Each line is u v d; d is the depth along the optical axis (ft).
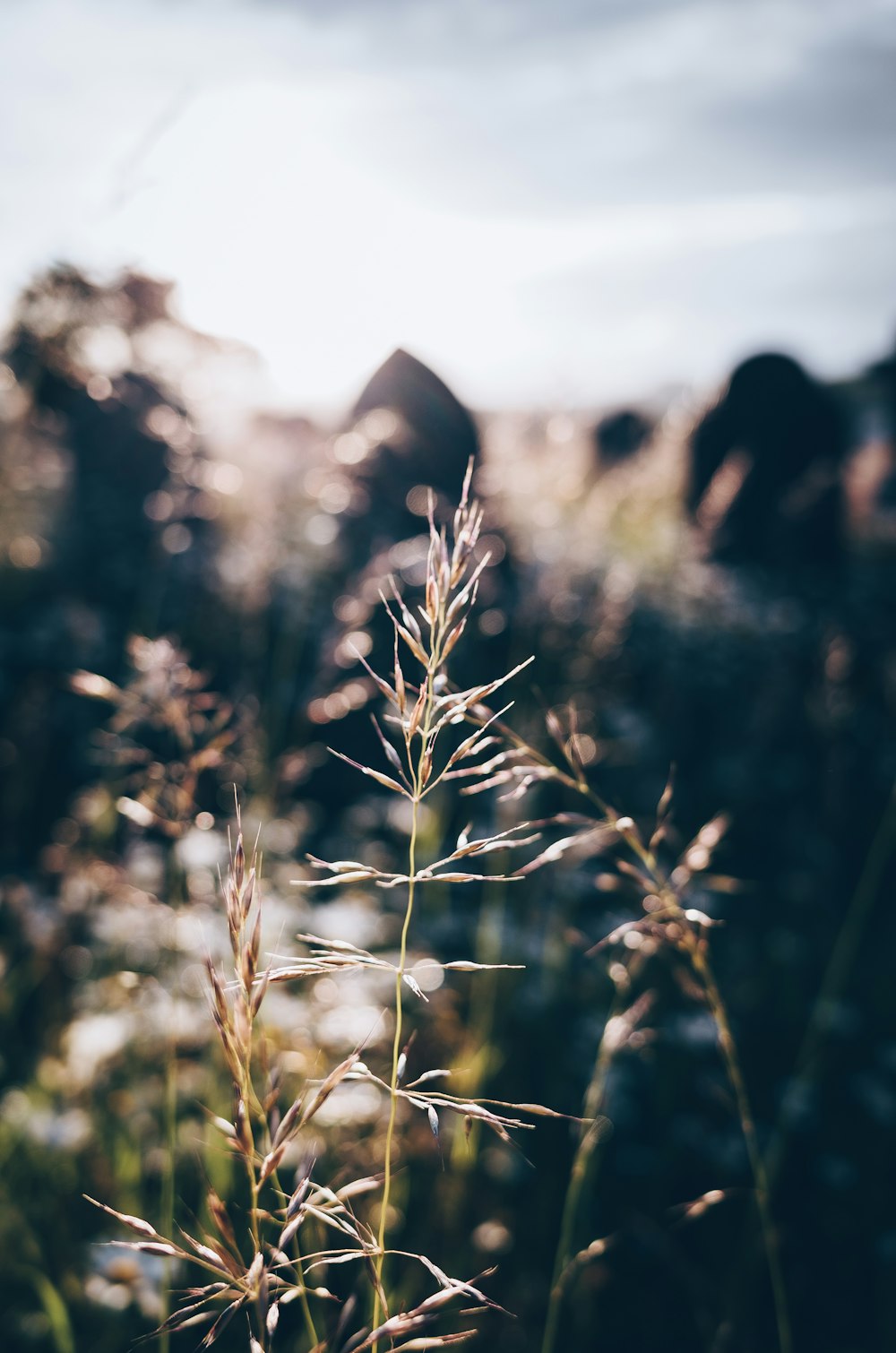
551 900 11.63
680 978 4.05
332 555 17.33
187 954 7.98
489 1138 8.97
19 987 10.07
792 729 17.95
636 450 36.35
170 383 21.75
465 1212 8.32
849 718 15.64
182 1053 8.27
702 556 27.48
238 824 2.34
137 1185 7.24
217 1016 2.30
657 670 18.65
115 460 21.47
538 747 11.19
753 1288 9.11
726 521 28.25
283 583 16.51
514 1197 9.12
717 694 18.74
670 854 12.52
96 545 20.48
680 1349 8.43
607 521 27.68
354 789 14.83
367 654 14.34
